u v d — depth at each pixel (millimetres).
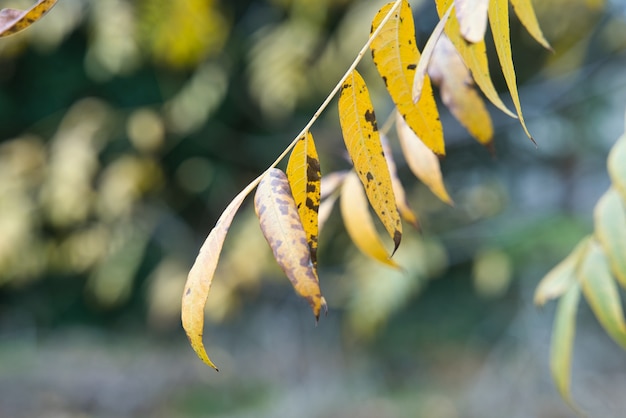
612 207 964
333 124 4406
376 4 3850
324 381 5316
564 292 1026
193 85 4871
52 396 5496
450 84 906
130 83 5723
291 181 736
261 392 5301
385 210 735
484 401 4500
